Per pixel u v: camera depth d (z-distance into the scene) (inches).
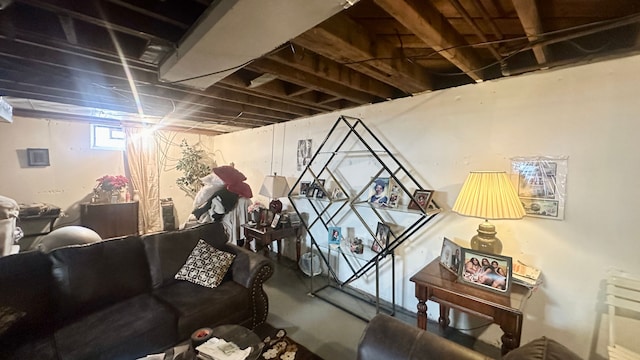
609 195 68.5
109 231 177.6
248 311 92.4
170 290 90.7
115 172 192.5
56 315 73.3
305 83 89.7
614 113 67.4
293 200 157.9
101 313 76.7
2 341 63.6
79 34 60.3
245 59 60.9
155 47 64.1
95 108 138.5
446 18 59.1
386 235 108.0
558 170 75.0
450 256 82.0
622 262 67.4
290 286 129.4
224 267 98.6
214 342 61.4
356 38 63.3
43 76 92.2
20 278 69.8
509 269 67.6
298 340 90.0
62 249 80.7
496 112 84.8
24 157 162.1
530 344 43.9
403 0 46.8
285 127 165.6
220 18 43.6
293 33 48.3
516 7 46.3
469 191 73.9
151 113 149.4
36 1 44.8
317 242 143.9
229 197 153.7
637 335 66.4
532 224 79.2
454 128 93.7
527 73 78.9
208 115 151.6
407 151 106.3
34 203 163.9
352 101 114.3
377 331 51.4
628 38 61.2
